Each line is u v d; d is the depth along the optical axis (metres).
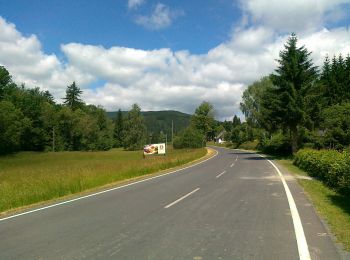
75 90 129.38
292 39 45.66
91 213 11.20
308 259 6.57
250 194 14.78
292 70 44.47
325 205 11.91
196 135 80.94
